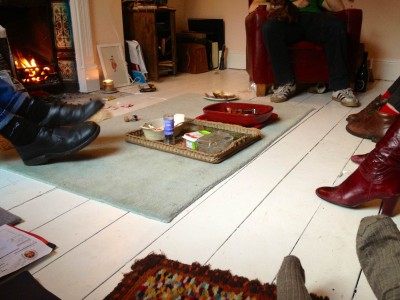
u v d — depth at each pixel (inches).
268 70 113.2
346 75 106.9
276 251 41.1
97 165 63.3
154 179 57.7
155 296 34.5
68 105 72.9
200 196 53.0
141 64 138.7
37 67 118.0
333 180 58.1
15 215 48.1
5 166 64.0
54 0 116.5
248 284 35.8
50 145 62.3
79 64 122.9
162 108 100.3
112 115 94.9
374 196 46.5
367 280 33.8
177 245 42.2
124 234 44.4
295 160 65.7
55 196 53.7
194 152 64.5
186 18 183.8
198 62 161.3
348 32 110.3
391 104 71.9
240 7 165.5
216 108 88.4
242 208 50.0
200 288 35.4
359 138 77.0
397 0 135.4
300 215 48.3
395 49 141.0
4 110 60.0
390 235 34.5
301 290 29.9
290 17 106.7
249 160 65.3
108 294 34.9
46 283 36.7
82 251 41.4
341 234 44.2
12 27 113.3
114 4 131.6
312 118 91.7
